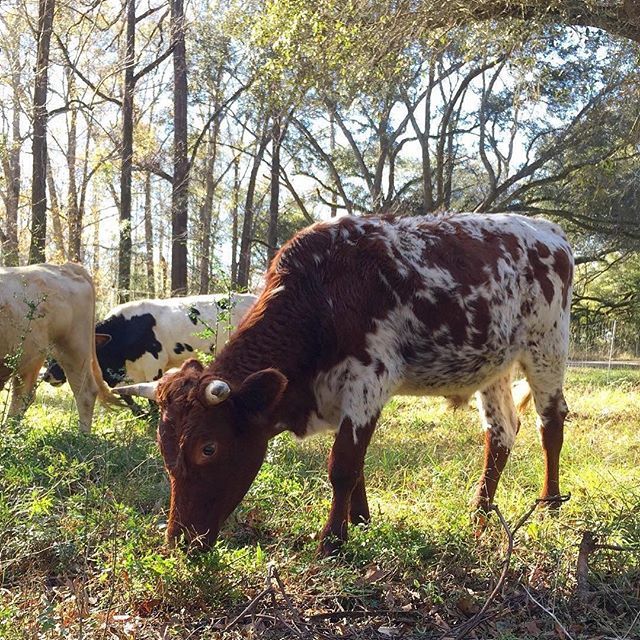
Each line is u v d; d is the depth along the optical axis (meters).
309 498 2.79
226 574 2.05
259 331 2.37
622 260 15.53
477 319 2.63
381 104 8.29
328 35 5.58
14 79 12.02
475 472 3.21
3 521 2.21
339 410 2.49
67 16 12.96
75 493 2.73
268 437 2.34
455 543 2.31
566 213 14.35
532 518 2.60
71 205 12.90
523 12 5.64
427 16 5.51
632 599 1.96
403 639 1.84
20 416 3.45
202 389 2.11
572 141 12.95
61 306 3.93
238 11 6.98
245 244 16.78
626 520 2.28
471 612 1.97
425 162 16.48
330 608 1.97
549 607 1.94
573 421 4.70
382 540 2.32
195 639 1.79
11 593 1.90
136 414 4.31
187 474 2.10
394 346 2.49
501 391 2.90
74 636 1.69
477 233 2.77
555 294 2.91
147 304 5.00
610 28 5.46
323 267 2.46
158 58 12.14
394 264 2.52
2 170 11.65
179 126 12.35
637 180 13.06
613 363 10.20
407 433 4.34
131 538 2.17
